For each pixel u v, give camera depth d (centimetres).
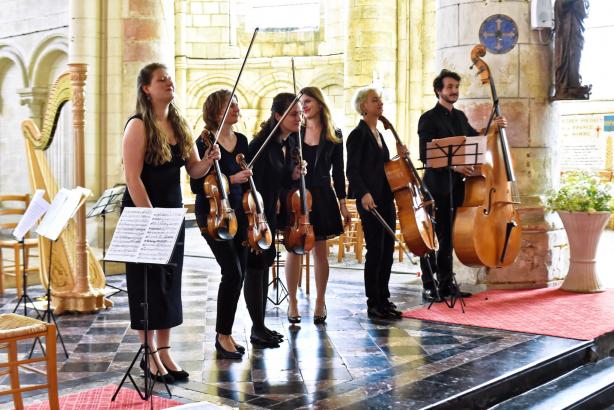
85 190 670
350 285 842
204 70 1848
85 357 544
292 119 570
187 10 1839
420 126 718
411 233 634
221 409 393
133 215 431
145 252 413
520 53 798
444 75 712
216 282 872
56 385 404
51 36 1270
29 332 393
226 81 1847
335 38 1766
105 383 479
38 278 903
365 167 655
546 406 484
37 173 765
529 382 516
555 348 561
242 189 541
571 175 791
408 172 646
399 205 640
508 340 583
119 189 769
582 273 765
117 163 1104
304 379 485
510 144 801
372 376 491
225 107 532
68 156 1227
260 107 1850
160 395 454
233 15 1847
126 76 1091
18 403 416
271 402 440
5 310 715
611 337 612
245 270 555
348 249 1133
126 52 1088
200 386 470
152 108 474
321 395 453
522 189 805
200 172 495
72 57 1105
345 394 454
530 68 802
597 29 1664
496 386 485
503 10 793
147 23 1085
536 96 809
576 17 793
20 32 1326
